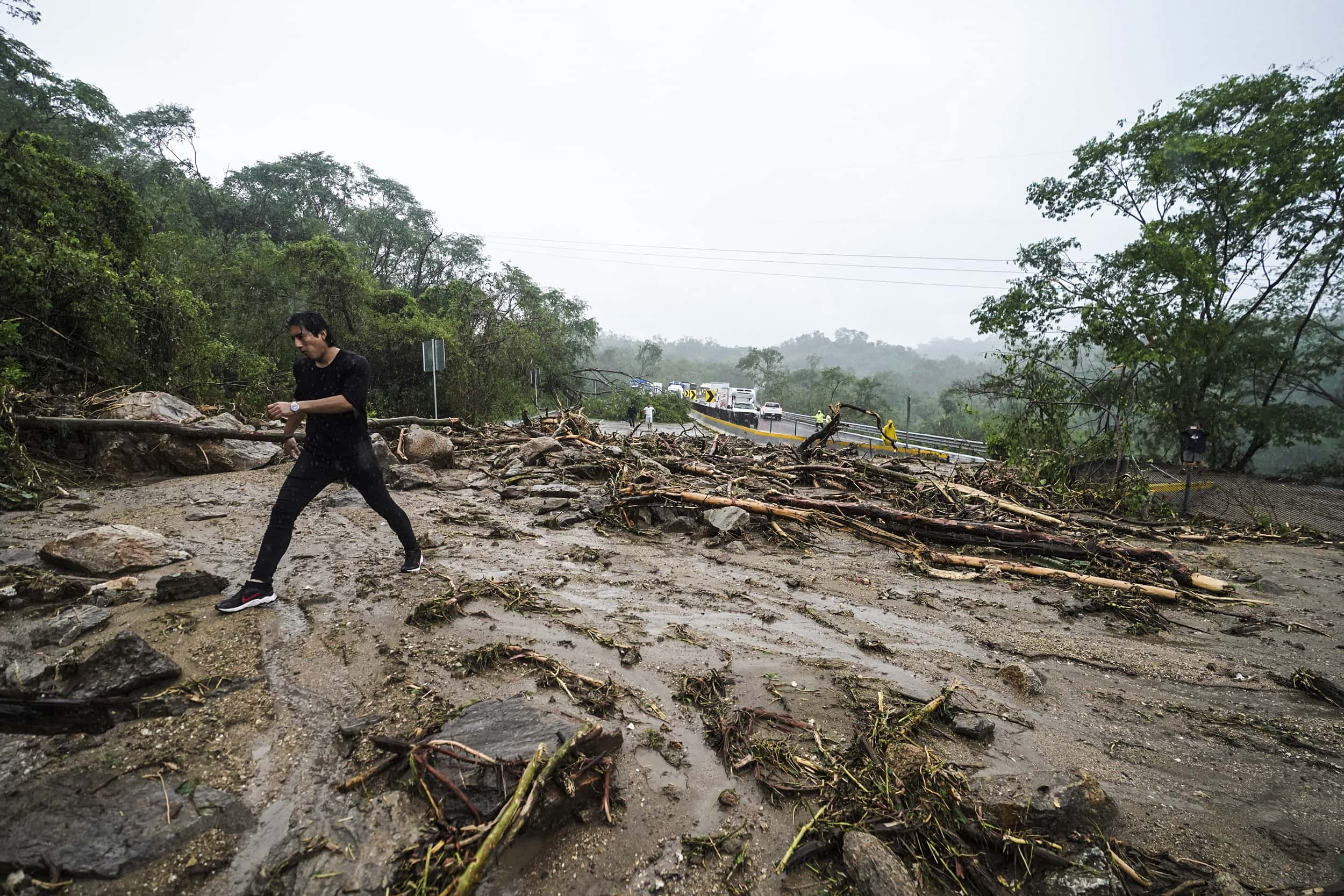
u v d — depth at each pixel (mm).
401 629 3328
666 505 6609
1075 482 11000
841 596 4672
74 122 25938
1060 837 2064
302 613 3457
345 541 4898
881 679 3230
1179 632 4453
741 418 32562
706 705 2809
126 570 3916
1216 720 3082
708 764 2398
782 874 1888
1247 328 13438
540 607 3838
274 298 18094
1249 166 12836
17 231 8312
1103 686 3436
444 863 1749
